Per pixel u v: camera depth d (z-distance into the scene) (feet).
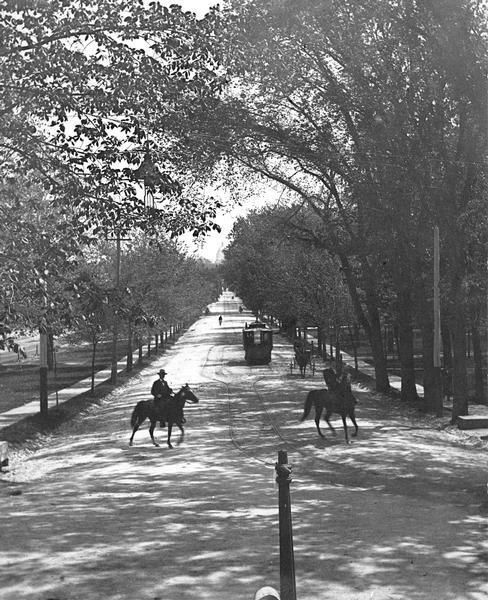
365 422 95.25
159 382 78.69
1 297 43.11
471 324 108.78
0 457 68.39
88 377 170.60
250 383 152.35
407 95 88.94
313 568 26.43
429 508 42.93
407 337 122.72
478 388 125.90
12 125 46.52
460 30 79.66
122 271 177.99
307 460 67.56
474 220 93.61
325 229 128.77
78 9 44.60
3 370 191.42
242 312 632.38
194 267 306.76
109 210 47.60
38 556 28.45
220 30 49.08
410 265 110.11
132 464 66.54
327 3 76.84
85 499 47.03
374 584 24.16
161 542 31.22
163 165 49.34
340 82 96.99
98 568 26.32
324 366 196.65
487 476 59.62
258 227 155.63
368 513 40.60
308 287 180.04
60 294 46.75
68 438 89.61
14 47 43.62
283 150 101.65
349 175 101.14
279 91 95.50
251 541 31.32
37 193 57.67
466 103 88.89
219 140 89.45
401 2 80.43
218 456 69.82
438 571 26.03
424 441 79.97
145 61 46.03
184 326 419.95
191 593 22.77
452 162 93.61
